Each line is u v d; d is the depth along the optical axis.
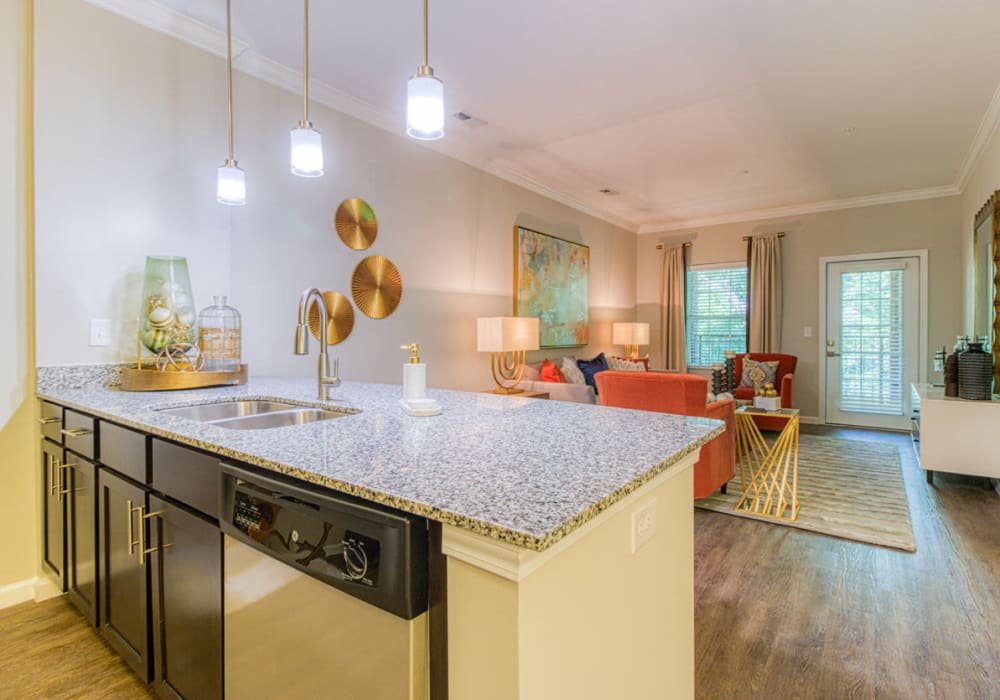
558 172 4.80
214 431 1.30
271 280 2.91
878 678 1.63
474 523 0.70
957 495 3.39
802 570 2.37
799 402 6.15
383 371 3.57
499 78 3.05
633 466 0.98
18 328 2.06
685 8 2.40
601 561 0.91
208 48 2.61
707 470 3.06
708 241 6.72
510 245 4.79
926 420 3.63
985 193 4.03
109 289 2.28
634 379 3.12
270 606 1.04
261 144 2.87
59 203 2.14
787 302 6.20
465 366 4.26
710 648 1.80
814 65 2.90
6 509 2.09
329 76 3.03
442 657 0.79
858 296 5.81
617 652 0.97
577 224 5.86
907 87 3.15
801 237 6.11
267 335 2.89
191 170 2.55
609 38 2.64
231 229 2.73
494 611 0.72
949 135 3.89
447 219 4.09
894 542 2.65
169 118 2.47
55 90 2.13
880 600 2.10
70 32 2.17
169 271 2.33
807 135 3.91
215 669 1.21
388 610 0.80
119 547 1.59
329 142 3.22
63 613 2.04
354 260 3.38
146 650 1.48
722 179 5.01
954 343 5.30
